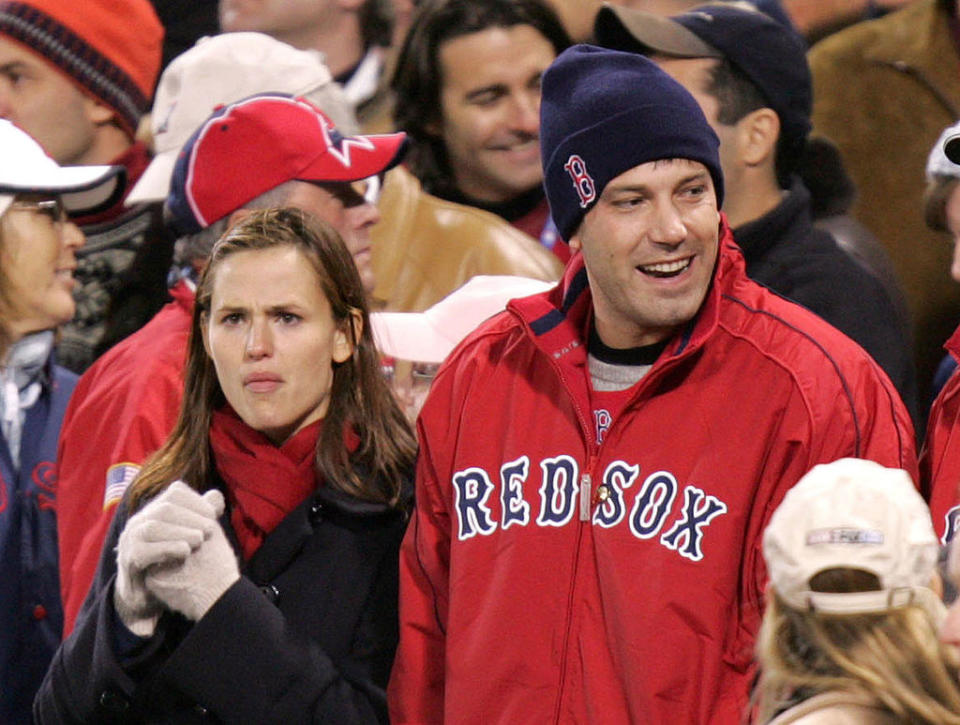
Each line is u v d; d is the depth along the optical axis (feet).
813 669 27.14
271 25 59.98
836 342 32.73
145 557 33.22
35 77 55.36
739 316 33.14
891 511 27.12
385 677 35.27
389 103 56.54
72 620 40.42
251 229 35.73
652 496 32.58
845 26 63.00
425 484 35.27
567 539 33.06
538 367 34.45
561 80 34.19
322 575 35.01
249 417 35.35
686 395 32.86
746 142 45.70
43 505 44.42
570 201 33.83
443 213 50.49
